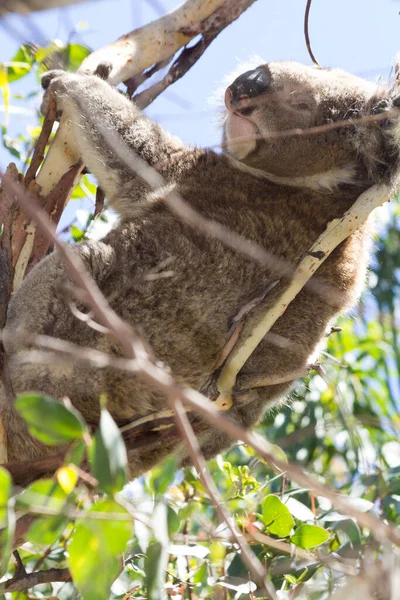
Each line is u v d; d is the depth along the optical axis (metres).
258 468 6.20
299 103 5.71
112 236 5.05
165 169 5.63
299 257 5.29
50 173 5.47
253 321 4.87
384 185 5.27
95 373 4.64
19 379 4.66
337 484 6.66
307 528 4.54
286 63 5.96
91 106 5.50
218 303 4.89
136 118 5.66
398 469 5.36
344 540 5.23
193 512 5.05
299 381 5.80
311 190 5.62
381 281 7.70
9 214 5.02
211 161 5.75
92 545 2.83
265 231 5.30
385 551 3.35
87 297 2.87
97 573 2.83
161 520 2.91
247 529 4.59
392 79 5.73
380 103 5.64
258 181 5.66
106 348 4.66
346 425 5.84
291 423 6.97
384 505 5.19
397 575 3.28
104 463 2.82
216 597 4.77
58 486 2.99
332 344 7.39
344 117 5.74
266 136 4.81
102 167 5.46
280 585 4.91
